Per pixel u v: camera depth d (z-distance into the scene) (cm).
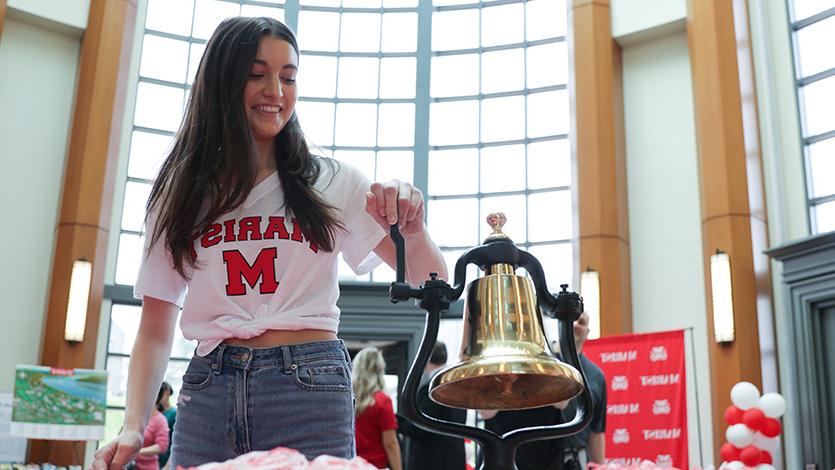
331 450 136
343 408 139
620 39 923
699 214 848
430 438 397
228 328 139
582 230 866
